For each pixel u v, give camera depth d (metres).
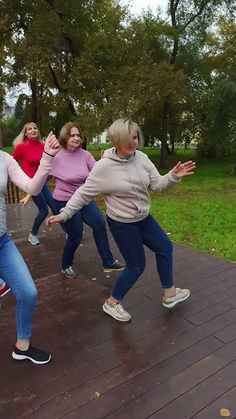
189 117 21.33
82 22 15.66
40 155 5.27
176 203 9.70
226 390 2.46
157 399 2.39
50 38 14.26
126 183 2.83
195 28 17.42
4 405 2.37
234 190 12.26
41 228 6.00
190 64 17.81
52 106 18.05
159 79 14.02
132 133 2.75
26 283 2.46
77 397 2.42
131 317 3.32
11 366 2.72
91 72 14.46
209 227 7.09
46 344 2.98
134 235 3.02
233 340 2.97
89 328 3.18
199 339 2.99
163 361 2.74
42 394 2.46
